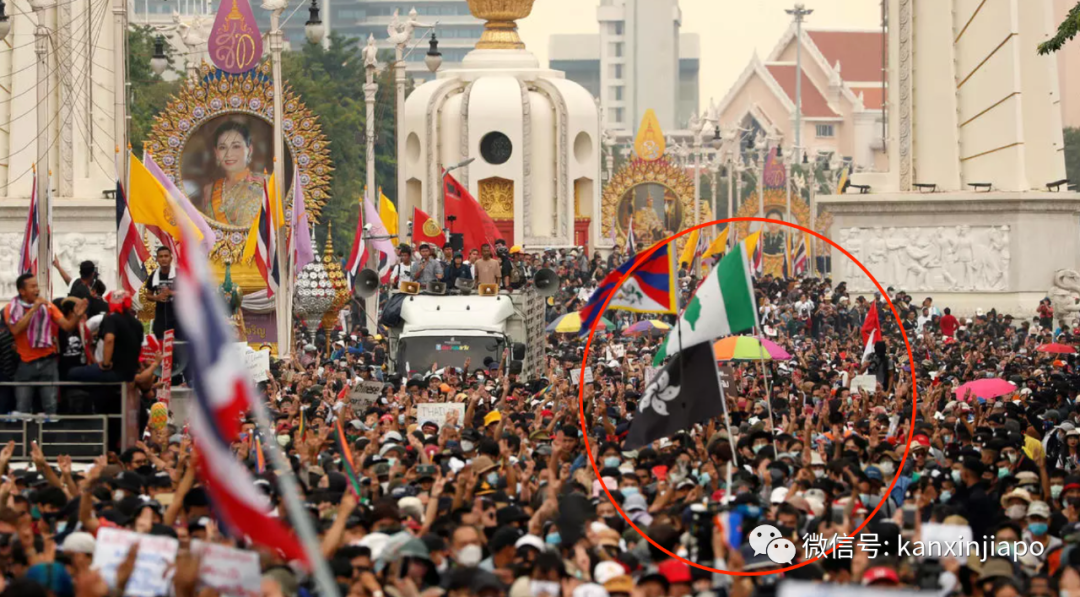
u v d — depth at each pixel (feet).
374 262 522.88
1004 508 177.68
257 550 134.31
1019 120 577.43
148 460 197.16
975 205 576.61
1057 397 299.38
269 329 479.82
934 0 598.75
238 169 500.74
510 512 157.17
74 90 557.74
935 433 239.50
